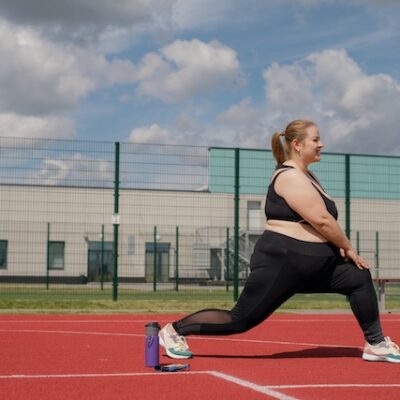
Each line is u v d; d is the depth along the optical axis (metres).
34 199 29.73
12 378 5.39
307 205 6.25
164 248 33.62
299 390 4.85
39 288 27.89
